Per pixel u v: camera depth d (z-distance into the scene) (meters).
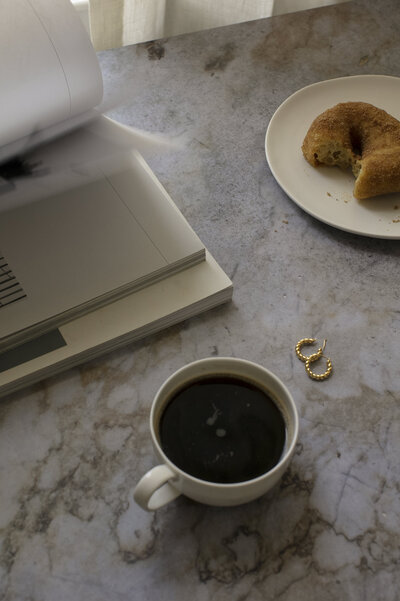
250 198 0.73
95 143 0.70
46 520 0.57
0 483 0.58
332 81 0.79
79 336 0.63
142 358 0.64
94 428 0.60
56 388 0.62
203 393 0.57
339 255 0.69
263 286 0.68
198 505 0.57
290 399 0.55
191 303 0.64
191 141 0.77
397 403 0.62
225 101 0.80
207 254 0.67
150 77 0.82
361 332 0.65
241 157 0.76
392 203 0.71
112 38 0.98
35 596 0.54
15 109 0.63
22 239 0.64
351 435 0.60
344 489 0.58
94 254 0.64
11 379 0.61
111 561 0.55
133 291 0.65
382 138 0.72
